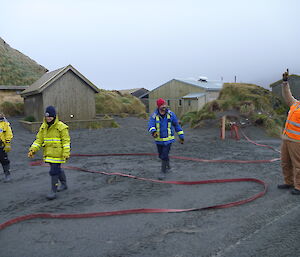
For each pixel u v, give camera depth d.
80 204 4.78
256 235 3.45
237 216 4.05
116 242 3.41
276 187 5.41
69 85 17.42
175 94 35.09
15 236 3.67
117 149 10.75
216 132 15.11
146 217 4.13
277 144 11.59
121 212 4.28
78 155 9.55
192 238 3.43
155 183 5.90
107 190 5.52
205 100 30.84
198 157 8.77
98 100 25.23
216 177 6.32
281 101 18.08
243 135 14.12
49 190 5.66
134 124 21.23
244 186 5.54
